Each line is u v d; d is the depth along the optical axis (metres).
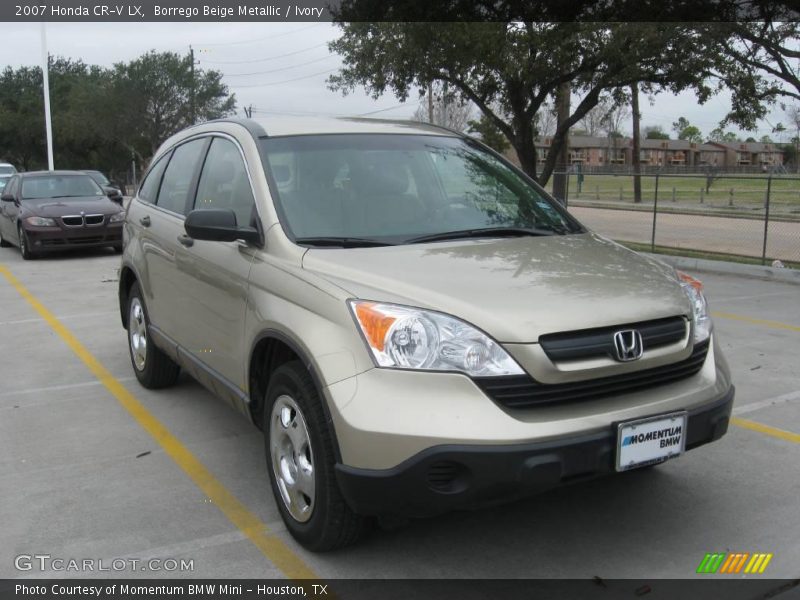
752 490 4.10
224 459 4.60
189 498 4.07
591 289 3.28
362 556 3.47
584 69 14.12
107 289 10.86
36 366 6.78
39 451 4.74
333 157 4.25
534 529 3.69
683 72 13.14
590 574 3.31
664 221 22.23
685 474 4.30
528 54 13.88
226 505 3.99
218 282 4.17
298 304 3.43
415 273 3.34
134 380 6.28
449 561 3.42
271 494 4.12
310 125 4.54
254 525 3.77
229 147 4.54
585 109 15.48
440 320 3.02
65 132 54.38
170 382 5.93
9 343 7.66
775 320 8.44
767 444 4.75
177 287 4.82
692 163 103.38
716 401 3.37
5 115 61.00
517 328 2.99
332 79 16.38
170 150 5.64
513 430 2.88
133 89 51.22
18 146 62.69
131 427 5.16
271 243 3.78
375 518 3.46
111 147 58.34
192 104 51.62
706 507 3.91
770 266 12.25
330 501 3.22
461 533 3.66
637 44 12.95
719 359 3.65
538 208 4.50
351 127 4.61
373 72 15.66
